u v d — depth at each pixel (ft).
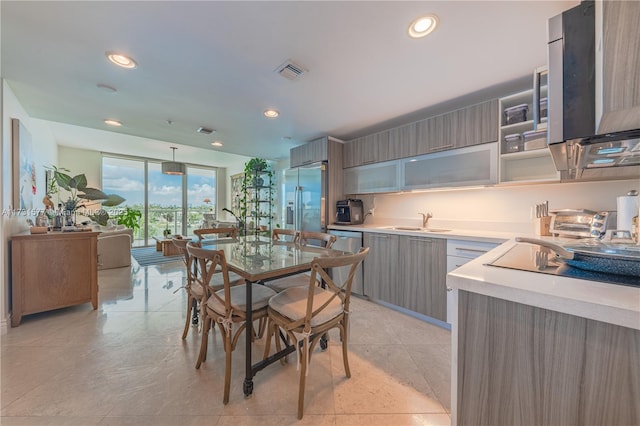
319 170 11.60
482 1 4.13
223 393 4.68
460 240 7.18
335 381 5.07
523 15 4.40
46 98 7.75
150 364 5.50
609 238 5.06
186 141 12.91
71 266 8.04
